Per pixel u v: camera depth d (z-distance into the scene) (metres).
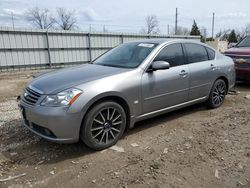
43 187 2.62
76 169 2.96
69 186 2.63
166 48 4.25
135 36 19.12
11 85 9.52
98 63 4.41
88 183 2.68
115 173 2.85
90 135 3.25
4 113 5.21
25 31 14.16
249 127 4.23
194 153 3.30
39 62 15.08
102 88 3.28
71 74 3.67
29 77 12.17
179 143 3.61
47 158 3.22
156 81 3.93
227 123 4.43
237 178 2.76
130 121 3.72
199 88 4.78
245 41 8.18
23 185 2.66
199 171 2.88
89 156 3.26
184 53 4.55
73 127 3.09
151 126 4.30
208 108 5.31
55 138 3.10
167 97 4.17
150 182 2.68
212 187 2.60
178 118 4.73
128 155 3.27
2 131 4.14
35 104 3.18
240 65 7.30
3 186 2.64
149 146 3.53
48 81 3.44
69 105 3.04
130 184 2.65
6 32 13.53
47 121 3.04
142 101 3.79
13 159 3.19
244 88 7.60
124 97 3.52
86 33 16.67
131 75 3.64
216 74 5.11
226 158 3.18
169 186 2.61
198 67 4.70
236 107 5.46
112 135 3.51
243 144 3.57
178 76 4.28
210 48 5.25
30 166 3.03
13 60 14.03
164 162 3.08
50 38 15.25
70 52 16.27
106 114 3.41
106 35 17.64
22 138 3.84
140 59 3.99
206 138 3.78
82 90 3.15
